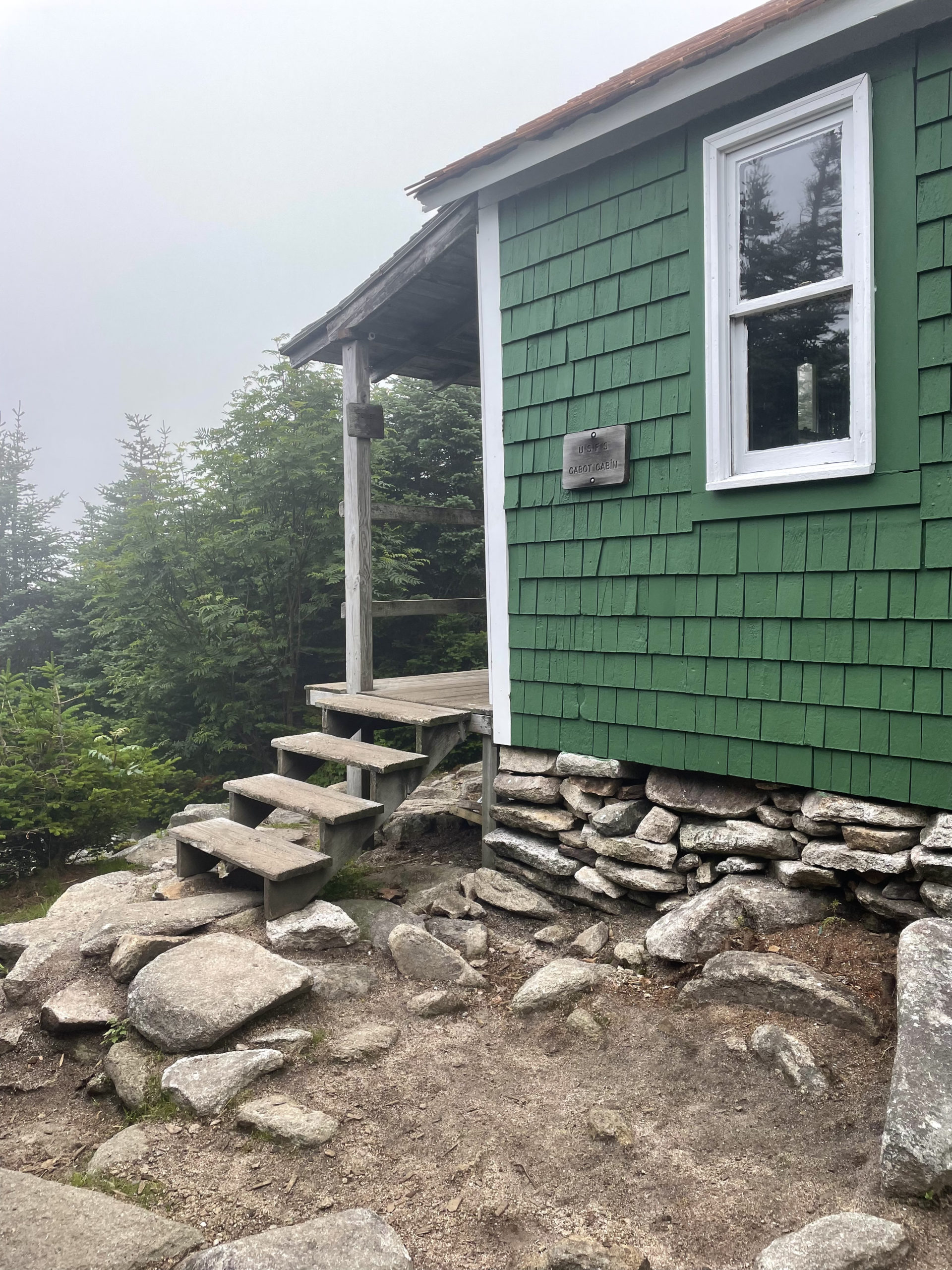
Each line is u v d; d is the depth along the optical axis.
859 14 3.03
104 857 6.40
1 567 17.12
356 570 5.69
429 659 11.87
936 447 3.10
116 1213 2.08
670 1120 2.48
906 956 2.64
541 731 4.54
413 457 12.73
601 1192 2.19
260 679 11.44
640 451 4.02
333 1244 1.93
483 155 4.23
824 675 3.44
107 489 17.22
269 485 10.87
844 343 3.40
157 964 3.21
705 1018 3.01
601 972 3.45
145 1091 2.71
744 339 3.70
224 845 4.14
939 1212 1.95
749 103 3.57
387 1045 2.99
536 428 4.48
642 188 3.95
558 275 4.32
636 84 3.53
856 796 3.38
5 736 6.05
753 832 3.66
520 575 4.61
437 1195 2.21
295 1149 2.40
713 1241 1.97
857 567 3.32
